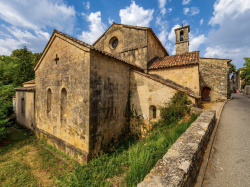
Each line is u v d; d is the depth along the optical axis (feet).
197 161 9.72
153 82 26.53
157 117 26.12
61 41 23.63
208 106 34.19
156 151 12.82
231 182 8.99
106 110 22.36
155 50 40.16
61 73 23.58
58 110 24.11
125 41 38.34
